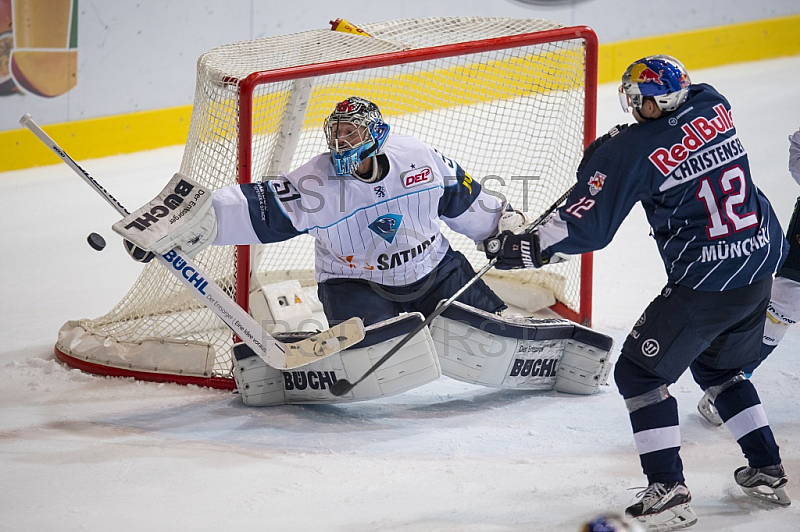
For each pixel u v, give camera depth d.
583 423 13.58
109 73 30.23
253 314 17.50
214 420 13.83
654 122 10.54
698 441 12.88
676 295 10.60
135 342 15.64
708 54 37.41
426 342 13.33
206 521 10.60
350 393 13.66
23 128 29.23
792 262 13.21
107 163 30.25
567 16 35.44
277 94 16.73
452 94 19.27
